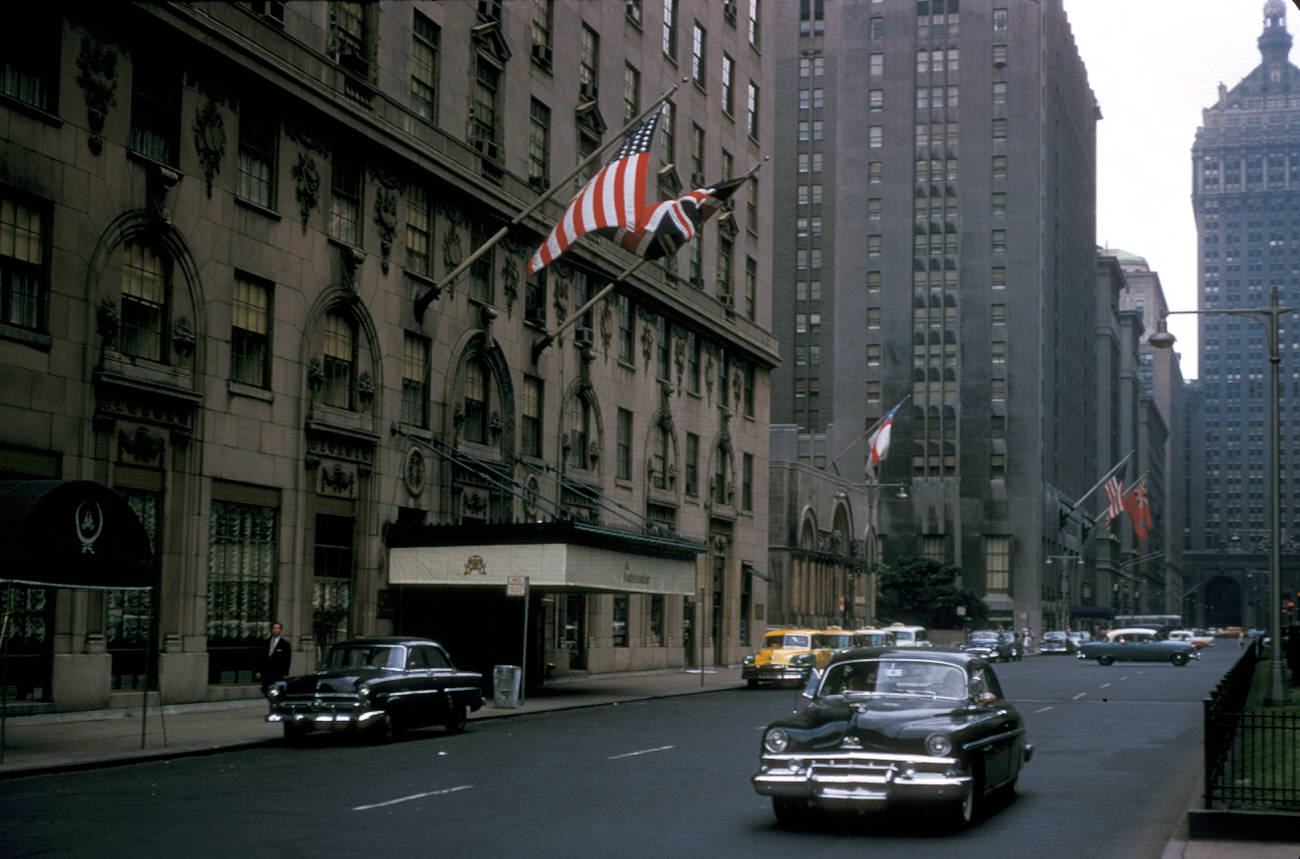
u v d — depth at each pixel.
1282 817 12.60
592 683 43.53
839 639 47.59
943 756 13.07
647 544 38.88
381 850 12.14
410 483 35.94
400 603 35.25
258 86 30.48
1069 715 31.48
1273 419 30.81
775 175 140.62
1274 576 30.38
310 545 32.09
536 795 16.14
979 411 128.25
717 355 57.88
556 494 43.56
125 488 26.95
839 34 135.62
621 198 33.00
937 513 127.25
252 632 30.30
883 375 130.50
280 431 31.17
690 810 14.96
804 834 13.30
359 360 34.09
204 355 28.86
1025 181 129.88
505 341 40.78
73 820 13.93
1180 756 21.89
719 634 58.31
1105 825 14.17
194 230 28.70
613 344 48.06
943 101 132.62
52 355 25.14
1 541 19.23
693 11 55.59
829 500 82.44
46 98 25.53
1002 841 13.01
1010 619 124.94
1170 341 30.55
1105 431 185.00
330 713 22.17
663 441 52.41
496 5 40.75
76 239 25.80
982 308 129.38
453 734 24.98
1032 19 131.50
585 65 46.81
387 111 34.91
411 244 36.59
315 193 32.53
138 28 27.38
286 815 14.34
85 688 25.66
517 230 41.59
